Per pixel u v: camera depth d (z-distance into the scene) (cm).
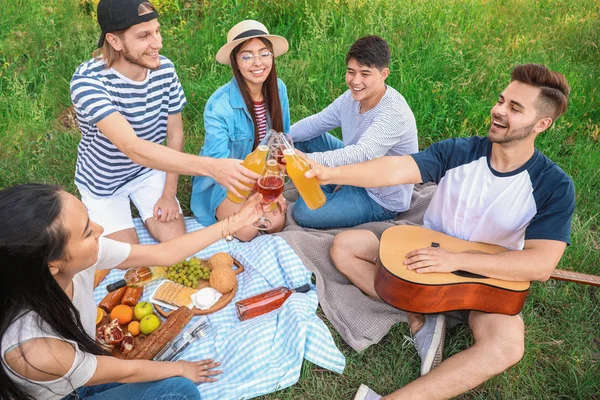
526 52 537
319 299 296
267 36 307
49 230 148
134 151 263
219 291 294
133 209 373
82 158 316
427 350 264
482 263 255
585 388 262
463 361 241
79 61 474
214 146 326
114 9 256
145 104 301
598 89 492
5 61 469
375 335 280
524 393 261
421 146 447
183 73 482
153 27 266
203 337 273
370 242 306
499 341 244
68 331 165
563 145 441
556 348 286
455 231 291
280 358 264
